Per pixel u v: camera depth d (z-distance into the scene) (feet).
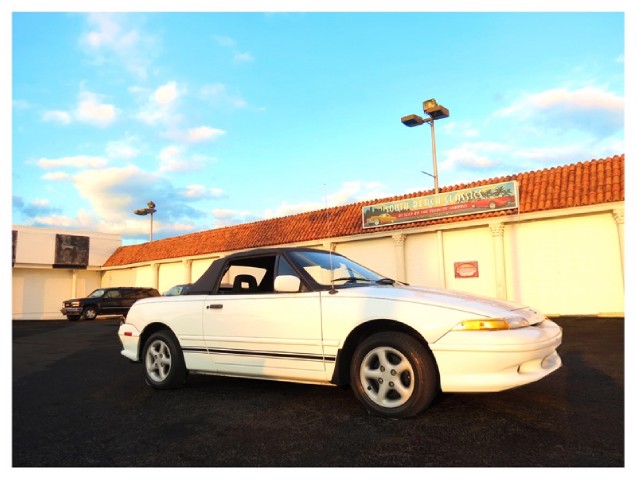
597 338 27.02
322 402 14.38
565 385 15.52
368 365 12.86
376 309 12.69
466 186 50.72
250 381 18.38
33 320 82.89
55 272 97.50
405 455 9.80
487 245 47.19
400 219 51.67
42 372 23.06
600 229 41.01
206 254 73.20
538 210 42.47
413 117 50.78
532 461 9.29
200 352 16.38
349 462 9.57
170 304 17.62
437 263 49.93
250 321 15.06
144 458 10.34
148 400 15.96
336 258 16.96
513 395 14.25
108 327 57.93
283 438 11.22
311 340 13.65
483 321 11.51
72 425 13.20
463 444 10.27
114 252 104.73
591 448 9.89
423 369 11.86
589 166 44.42
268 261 16.33
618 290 39.73
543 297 43.24
